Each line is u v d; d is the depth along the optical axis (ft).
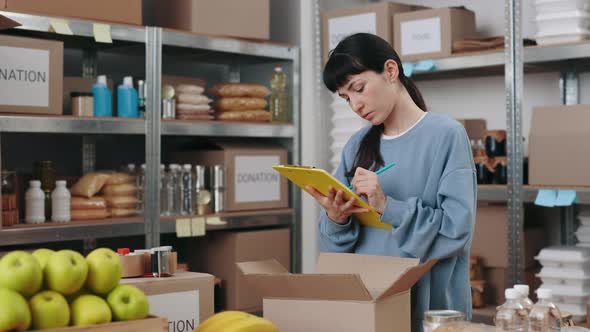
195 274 4.99
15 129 9.41
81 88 10.72
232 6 11.70
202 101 11.69
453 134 6.12
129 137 12.35
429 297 6.00
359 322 4.47
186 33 11.18
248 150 12.10
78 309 3.75
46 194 10.31
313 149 13.02
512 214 10.91
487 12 12.86
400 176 6.33
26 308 3.55
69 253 3.81
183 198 11.48
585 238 11.28
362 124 12.57
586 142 10.18
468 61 11.27
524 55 10.73
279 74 12.80
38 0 9.68
